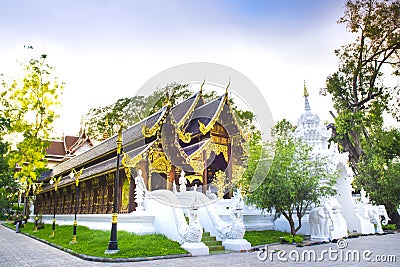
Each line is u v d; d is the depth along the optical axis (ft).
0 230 101.55
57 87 96.43
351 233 69.87
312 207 66.64
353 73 104.58
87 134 170.71
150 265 34.01
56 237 63.98
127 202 60.39
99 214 69.82
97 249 42.80
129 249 40.91
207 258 39.01
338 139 102.37
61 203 106.93
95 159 83.25
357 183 92.43
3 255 44.93
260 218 67.26
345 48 104.42
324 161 67.67
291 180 55.42
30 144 93.86
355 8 97.66
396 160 102.94
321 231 58.08
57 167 139.03
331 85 107.76
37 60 94.63
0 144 89.15
